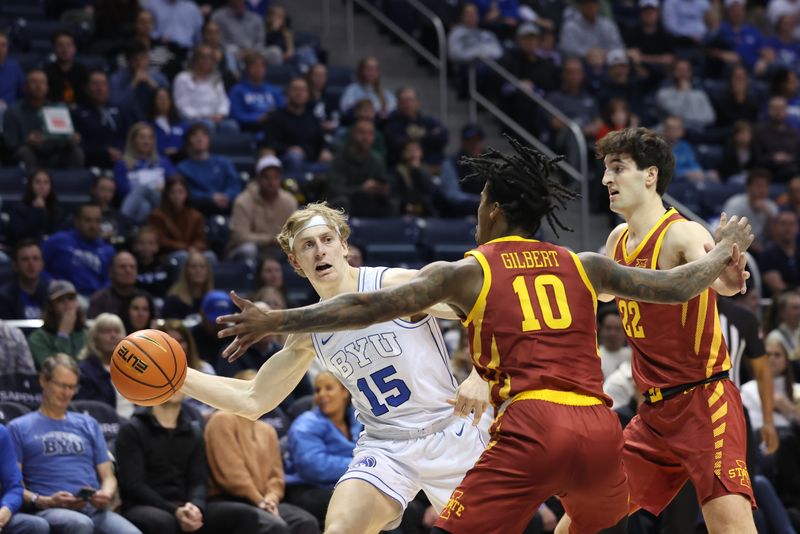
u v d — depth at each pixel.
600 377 4.04
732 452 4.85
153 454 7.13
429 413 4.84
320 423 7.61
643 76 14.90
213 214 11.20
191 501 7.11
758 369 7.08
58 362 7.04
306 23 14.98
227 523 7.12
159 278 9.87
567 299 4.02
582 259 4.09
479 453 4.89
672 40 15.84
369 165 11.73
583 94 13.75
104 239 10.19
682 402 4.95
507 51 14.12
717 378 4.94
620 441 4.02
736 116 14.59
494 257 4.03
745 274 4.35
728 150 13.53
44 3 13.49
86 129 11.51
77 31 13.02
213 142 11.98
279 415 8.16
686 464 4.93
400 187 12.02
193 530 7.02
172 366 4.46
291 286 10.52
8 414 7.38
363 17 15.23
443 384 4.88
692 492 6.38
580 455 3.91
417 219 11.44
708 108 14.37
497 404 4.04
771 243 11.87
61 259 9.69
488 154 4.23
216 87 12.56
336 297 3.77
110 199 10.47
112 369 4.45
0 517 6.49
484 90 13.74
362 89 13.16
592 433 3.92
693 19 16.22
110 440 7.49
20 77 11.79
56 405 7.04
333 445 7.61
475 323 4.01
